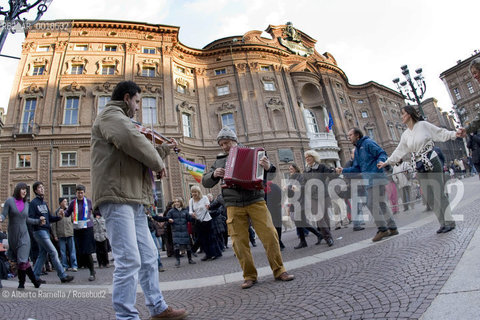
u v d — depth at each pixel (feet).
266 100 89.86
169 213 25.39
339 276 10.93
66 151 67.67
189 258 24.97
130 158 8.50
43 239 19.45
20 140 66.44
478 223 14.23
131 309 7.53
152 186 9.43
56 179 65.41
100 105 73.36
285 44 103.91
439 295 7.12
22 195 18.12
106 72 77.36
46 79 72.54
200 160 82.07
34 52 74.69
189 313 9.45
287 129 88.38
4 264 21.03
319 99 104.99
